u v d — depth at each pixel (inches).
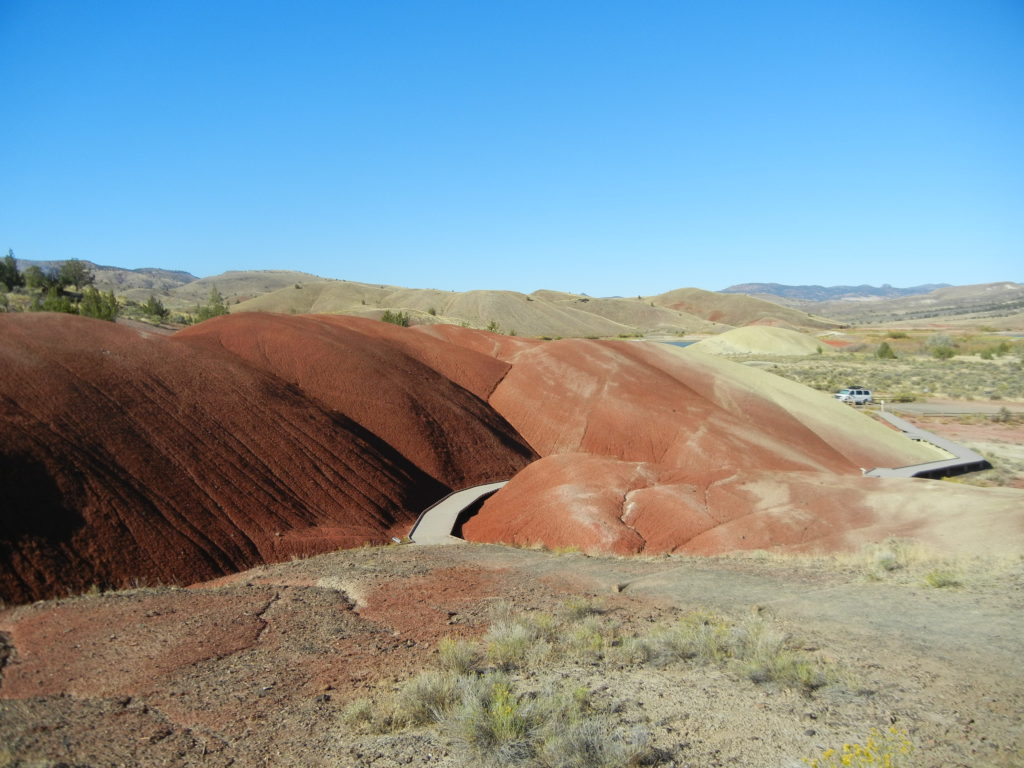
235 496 924.0
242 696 350.3
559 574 632.4
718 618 452.4
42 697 357.1
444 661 377.4
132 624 496.1
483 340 2123.5
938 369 3253.0
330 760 277.3
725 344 4357.8
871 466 1480.1
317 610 522.6
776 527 845.8
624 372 1743.4
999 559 594.9
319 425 1190.3
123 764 276.7
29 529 693.3
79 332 1116.5
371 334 1903.3
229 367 1228.5
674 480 1045.2
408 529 1052.5
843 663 356.5
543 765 260.5
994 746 256.1
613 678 350.3
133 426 927.0
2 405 819.4
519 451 1533.0
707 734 282.2
